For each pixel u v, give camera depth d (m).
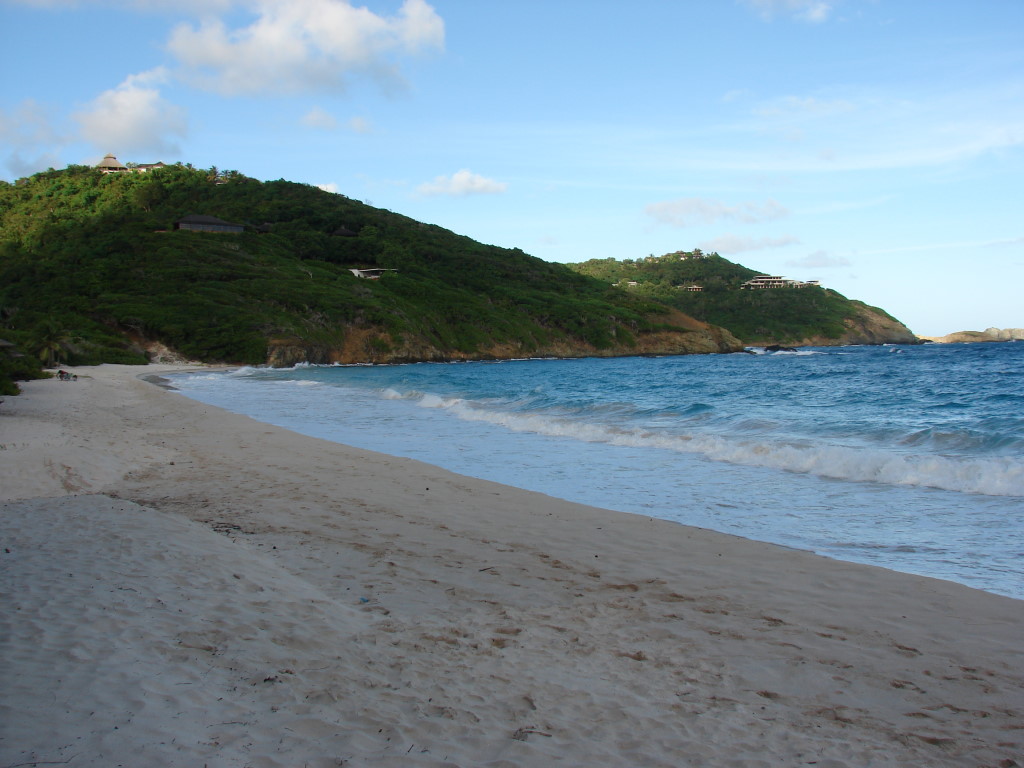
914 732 3.65
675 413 20.55
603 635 4.97
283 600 5.39
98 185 133.88
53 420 19.38
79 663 4.06
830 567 6.70
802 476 11.50
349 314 88.38
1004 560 6.91
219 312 79.19
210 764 3.07
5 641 4.38
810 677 4.32
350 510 9.02
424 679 4.12
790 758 3.37
